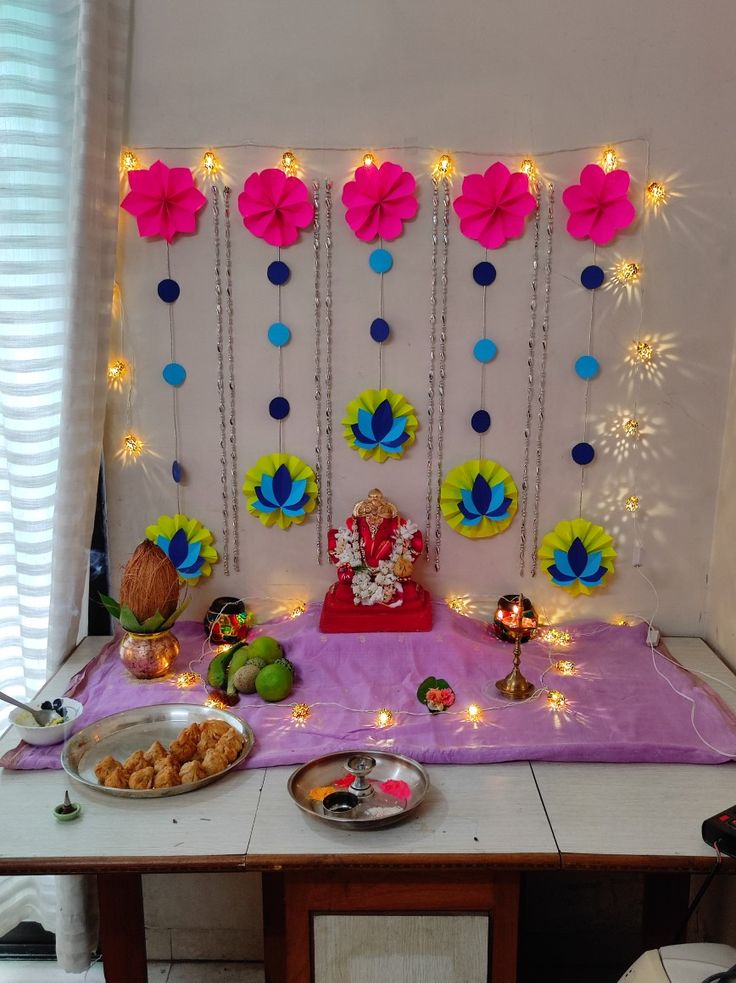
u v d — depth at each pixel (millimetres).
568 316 1831
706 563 1934
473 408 1873
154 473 1906
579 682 1704
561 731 1526
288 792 1354
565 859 1240
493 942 1339
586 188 1732
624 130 1756
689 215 1787
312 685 1686
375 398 1848
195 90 1750
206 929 2031
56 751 1505
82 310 1712
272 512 1884
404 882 1316
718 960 1215
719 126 1751
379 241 1804
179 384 1859
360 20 1723
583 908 1990
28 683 1894
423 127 1761
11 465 1795
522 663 1764
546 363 1851
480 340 1839
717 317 1825
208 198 1790
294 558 1938
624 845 1269
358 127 1763
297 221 1771
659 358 1845
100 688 1700
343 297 1827
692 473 1893
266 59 1739
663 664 1777
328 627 1768
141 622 1696
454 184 1780
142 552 1697
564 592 1951
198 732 1506
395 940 1346
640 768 1460
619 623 1958
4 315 1732
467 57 1736
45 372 1780
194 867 1234
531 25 1723
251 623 1876
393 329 1839
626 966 1971
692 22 1714
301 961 1360
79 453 1764
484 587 1947
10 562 1882
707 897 1872
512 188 1741
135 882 1475
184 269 1816
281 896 1713
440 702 1583
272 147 1771
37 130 1712
